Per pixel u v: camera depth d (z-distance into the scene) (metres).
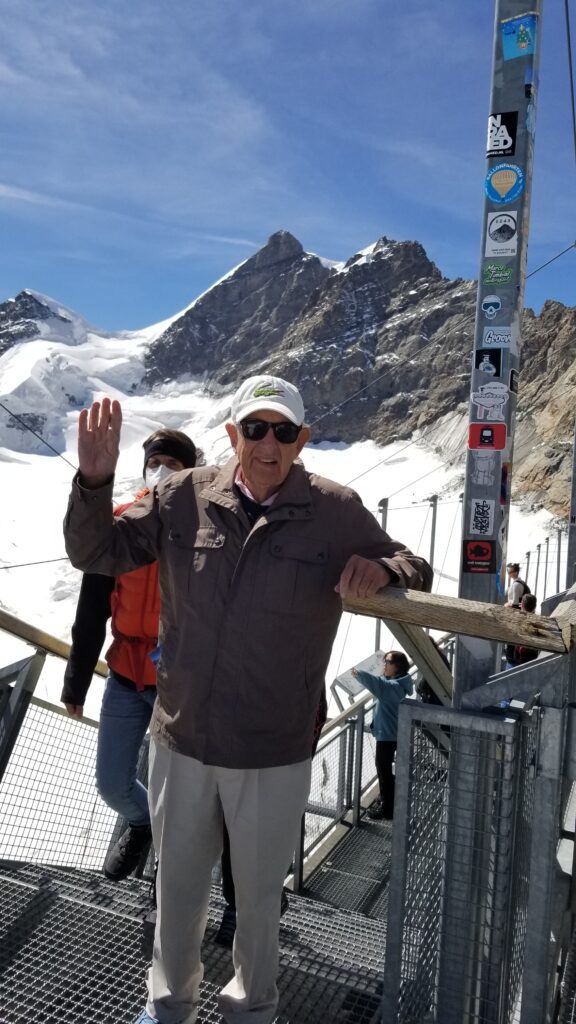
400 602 1.96
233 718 2.18
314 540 2.20
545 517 112.94
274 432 2.17
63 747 3.43
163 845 2.27
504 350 2.22
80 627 2.79
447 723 2.04
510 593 13.55
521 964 2.38
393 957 2.10
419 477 161.50
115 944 2.66
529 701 2.09
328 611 2.25
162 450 3.00
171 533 2.29
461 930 2.13
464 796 2.10
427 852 2.19
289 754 2.23
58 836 3.43
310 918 3.24
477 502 2.24
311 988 2.57
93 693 31.47
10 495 163.88
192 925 2.28
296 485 2.23
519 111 2.20
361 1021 2.41
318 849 5.55
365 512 2.30
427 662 2.62
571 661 2.48
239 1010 2.27
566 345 156.50
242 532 2.22
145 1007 2.34
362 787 6.86
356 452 185.88
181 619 2.26
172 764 2.25
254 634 2.17
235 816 2.21
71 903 2.85
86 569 2.30
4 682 3.02
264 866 2.23
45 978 2.48
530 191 2.23
